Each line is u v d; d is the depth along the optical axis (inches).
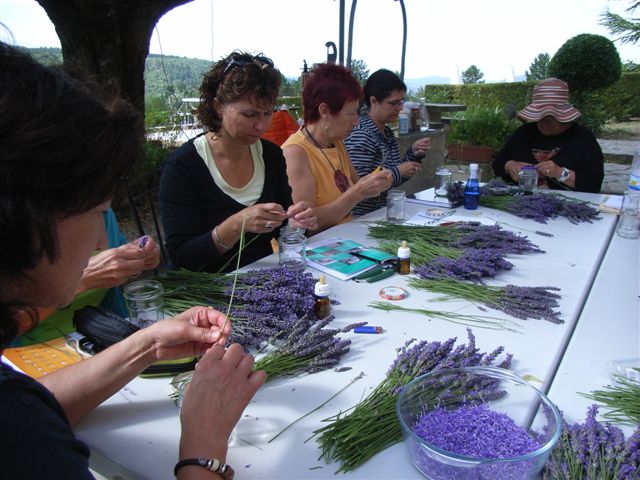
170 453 35.6
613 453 31.0
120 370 39.4
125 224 170.6
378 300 61.6
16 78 19.7
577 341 50.9
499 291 61.7
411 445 33.5
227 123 77.2
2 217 19.1
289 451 35.6
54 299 24.6
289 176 98.7
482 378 40.1
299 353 46.1
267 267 72.6
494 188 114.3
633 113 392.2
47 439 21.2
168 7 177.9
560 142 129.3
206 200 82.0
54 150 19.6
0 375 22.2
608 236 87.8
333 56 151.3
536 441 33.6
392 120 132.6
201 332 40.1
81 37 169.3
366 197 95.5
